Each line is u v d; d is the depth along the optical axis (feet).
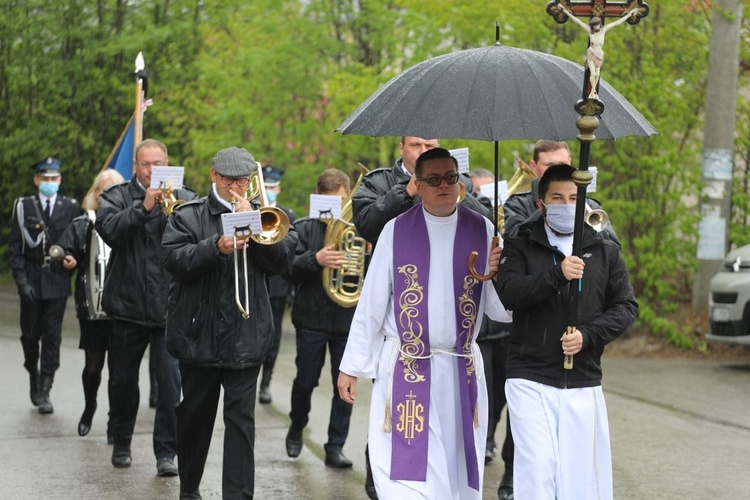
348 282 33.42
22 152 95.91
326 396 45.80
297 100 73.05
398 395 21.91
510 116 19.92
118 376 32.42
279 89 72.38
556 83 20.53
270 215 25.27
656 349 54.85
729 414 40.11
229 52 79.20
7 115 98.53
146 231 32.09
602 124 20.10
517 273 21.24
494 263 21.91
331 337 33.30
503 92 20.17
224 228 24.44
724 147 55.88
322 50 72.59
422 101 20.40
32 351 42.91
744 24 58.23
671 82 56.44
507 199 29.32
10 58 95.40
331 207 32.99
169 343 26.21
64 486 30.45
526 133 19.77
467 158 27.17
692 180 56.54
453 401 22.04
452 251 22.09
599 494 20.97
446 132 19.93
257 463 33.68
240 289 25.98
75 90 93.61
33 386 43.11
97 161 94.79
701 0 55.77
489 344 30.12
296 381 33.91
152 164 32.17
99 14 92.43
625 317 21.16
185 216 26.37
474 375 22.13
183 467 27.17
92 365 36.96
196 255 25.16
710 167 56.08
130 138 44.88
